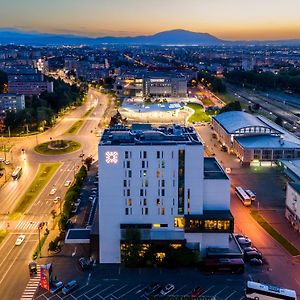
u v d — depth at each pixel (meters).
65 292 121.44
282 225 165.88
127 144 134.38
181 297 118.75
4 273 133.00
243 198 185.88
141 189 135.50
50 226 166.00
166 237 137.25
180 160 133.75
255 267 135.62
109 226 137.50
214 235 137.88
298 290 123.69
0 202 190.00
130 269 134.75
